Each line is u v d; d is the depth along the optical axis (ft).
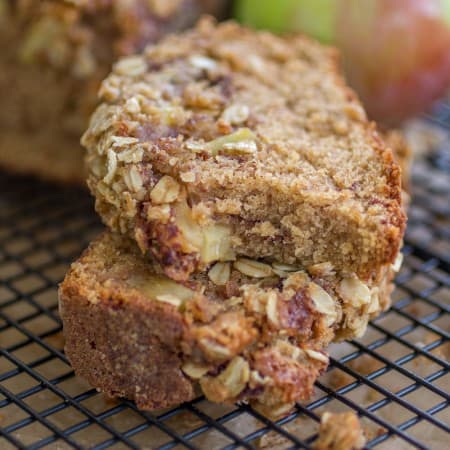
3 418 1.55
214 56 1.77
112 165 1.54
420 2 1.92
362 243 1.51
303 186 1.53
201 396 1.53
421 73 1.96
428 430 1.54
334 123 1.66
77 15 1.82
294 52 1.82
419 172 2.00
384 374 1.61
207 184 1.53
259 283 1.53
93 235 1.84
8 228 1.86
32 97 1.90
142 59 1.73
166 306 1.48
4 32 1.87
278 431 1.48
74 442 1.47
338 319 1.54
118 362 1.51
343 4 1.93
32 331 1.67
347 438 1.45
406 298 1.73
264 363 1.47
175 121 1.60
